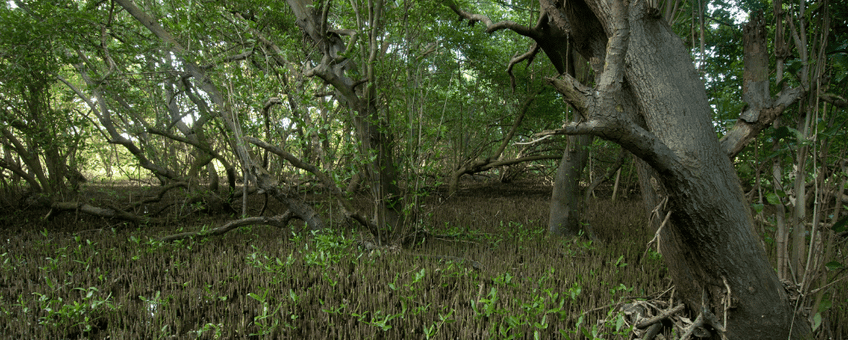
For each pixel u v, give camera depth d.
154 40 5.94
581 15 2.36
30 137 6.52
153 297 3.42
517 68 8.05
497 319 3.07
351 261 4.41
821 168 2.09
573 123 1.66
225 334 2.98
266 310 2.92
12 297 3.55
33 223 6.63
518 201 9.51
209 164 7.55
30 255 4.66
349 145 4.33
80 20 5.35
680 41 2.15
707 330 2.26
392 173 4.95
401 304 3.43
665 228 2.32
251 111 5.23
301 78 4.74
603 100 1.70
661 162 1.86
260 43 4.86
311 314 3.24
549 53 4.72
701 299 2.32
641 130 1.78
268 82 4.50
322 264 3.96
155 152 7.19
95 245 5.18
